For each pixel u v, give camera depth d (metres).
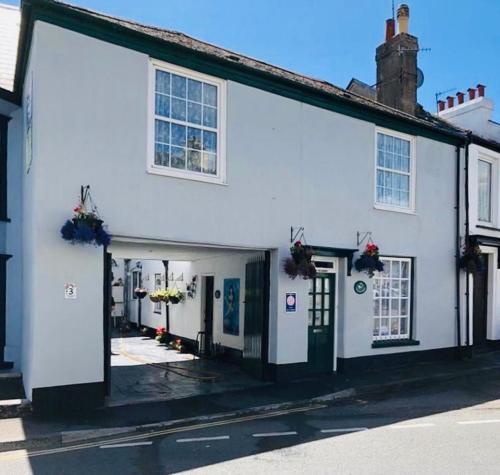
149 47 8.52
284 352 10.06
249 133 9.70
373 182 11.70
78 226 7.34
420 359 12.41
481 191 14.50
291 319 10.17
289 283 10.17
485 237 13.72
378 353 11.59
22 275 9.50
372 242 11.56
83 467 5.56
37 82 7.48
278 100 10.16
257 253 10.69
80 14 7.68
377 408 8.32
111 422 7.11
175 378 10.57
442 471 5.41
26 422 6.97
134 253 11.97
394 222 12.09
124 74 8.27
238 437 6.64
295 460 5.76
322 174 10.77
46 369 7.35
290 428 7.09
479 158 14.32
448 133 13.12
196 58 8.96
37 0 7.24
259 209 9.78
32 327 7.38
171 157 8.84
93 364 7.76
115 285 22.45
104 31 8.03
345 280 11.07
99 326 7.82
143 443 6.38
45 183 7.46
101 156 7.97
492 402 8.78
